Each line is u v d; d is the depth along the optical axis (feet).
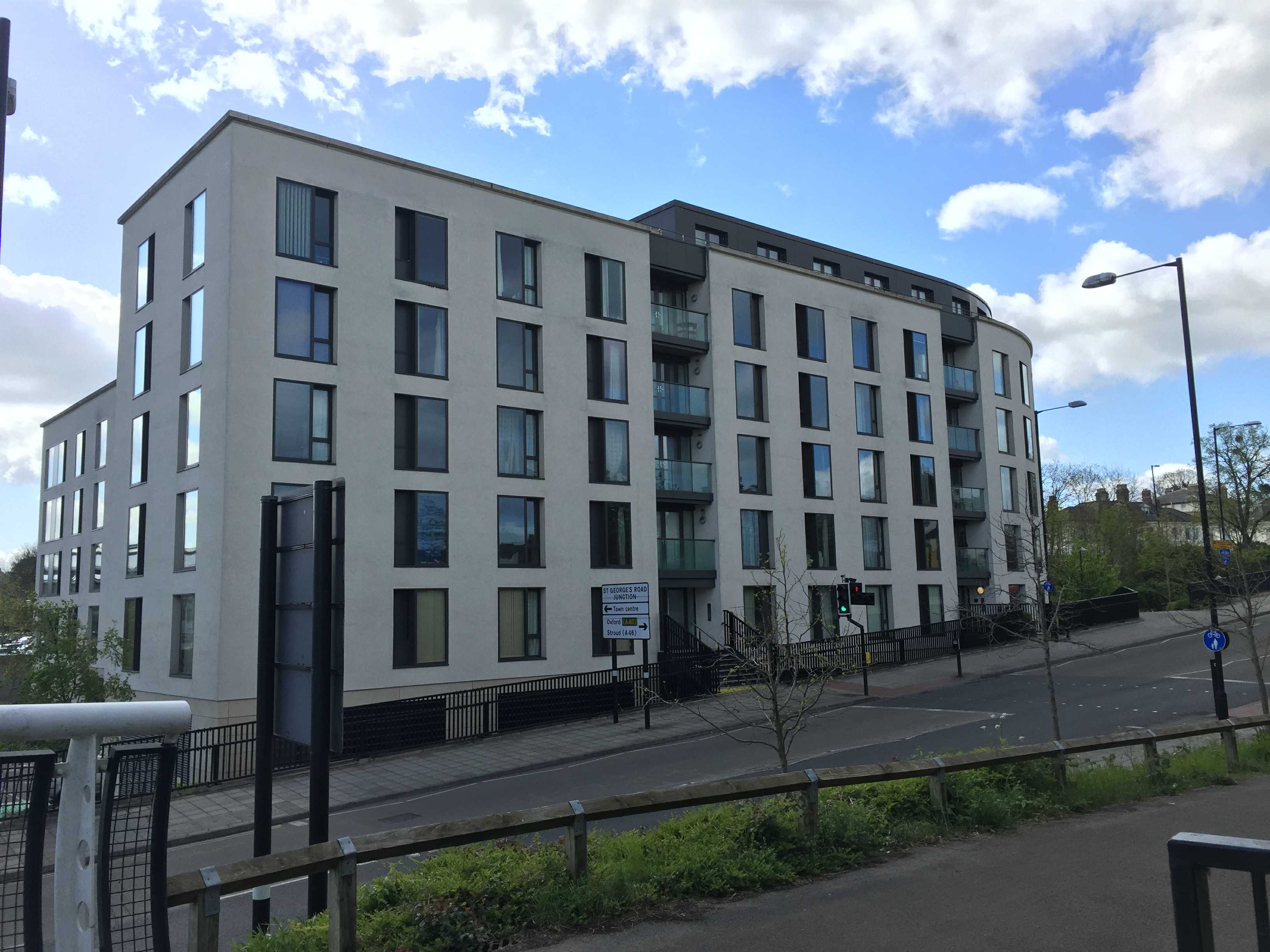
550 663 85.81
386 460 78.38
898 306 124.98
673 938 19.01
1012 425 141.69
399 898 20.51
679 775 54.60
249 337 73.20
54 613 66.74
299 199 77.05
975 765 29.45
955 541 130.62
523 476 87.04
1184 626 126.31
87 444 130.31
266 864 15.85
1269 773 38.99
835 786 25.61
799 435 110.73
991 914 20.29
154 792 10.83
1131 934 18.90
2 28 23.34
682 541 99.81
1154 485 198.80
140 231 89.71
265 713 21.79
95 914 9.73
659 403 100.68
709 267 105.40
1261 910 7.98
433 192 84.28
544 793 52.26
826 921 19.94
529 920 19.58
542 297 90.17
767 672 39.34
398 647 78.18
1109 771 34.81
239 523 71.10
